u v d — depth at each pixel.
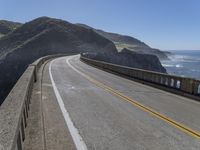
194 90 14.38
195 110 11.05
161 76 17.84
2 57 126.88
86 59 46.19
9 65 116.00
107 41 180.75
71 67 33.78
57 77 20.77
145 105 11.38
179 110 10.82
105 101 11.77
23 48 141.50
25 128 6.61
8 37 171.38
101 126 7.78
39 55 139.00
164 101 12.83
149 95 14.44
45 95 12.48
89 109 9.92
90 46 168.12
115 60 107.00
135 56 124.19
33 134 6.33
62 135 6.79
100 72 28.30
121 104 11.27
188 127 8.23
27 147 5.54
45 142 6.08
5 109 4.76
